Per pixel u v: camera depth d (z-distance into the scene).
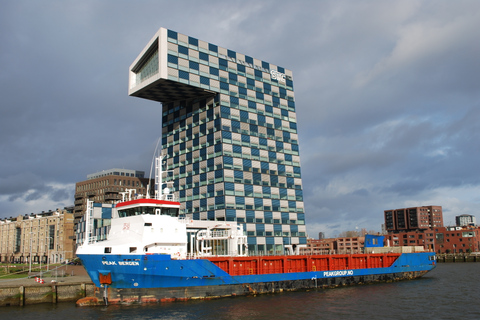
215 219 118.81
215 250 78.50
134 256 57.06
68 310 57.28
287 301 61.50
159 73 114.12
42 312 56.66
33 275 86.50
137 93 127.19
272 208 127.69
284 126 139.12
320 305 58.91
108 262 58.03
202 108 129.50
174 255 61.09
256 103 133.12
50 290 64.69
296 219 133.25
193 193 126.94
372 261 84.62
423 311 55.69
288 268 71.62
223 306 57.00
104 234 113.94
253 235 121.06
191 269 59.72
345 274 78.69
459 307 58.41
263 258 68.50
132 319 50.22
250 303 59.47
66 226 184.88
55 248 185.50
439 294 69.44
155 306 56.72
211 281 61.66
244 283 64.81
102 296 58.91
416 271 91.75
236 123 126.19
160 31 116.69
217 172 120.81
